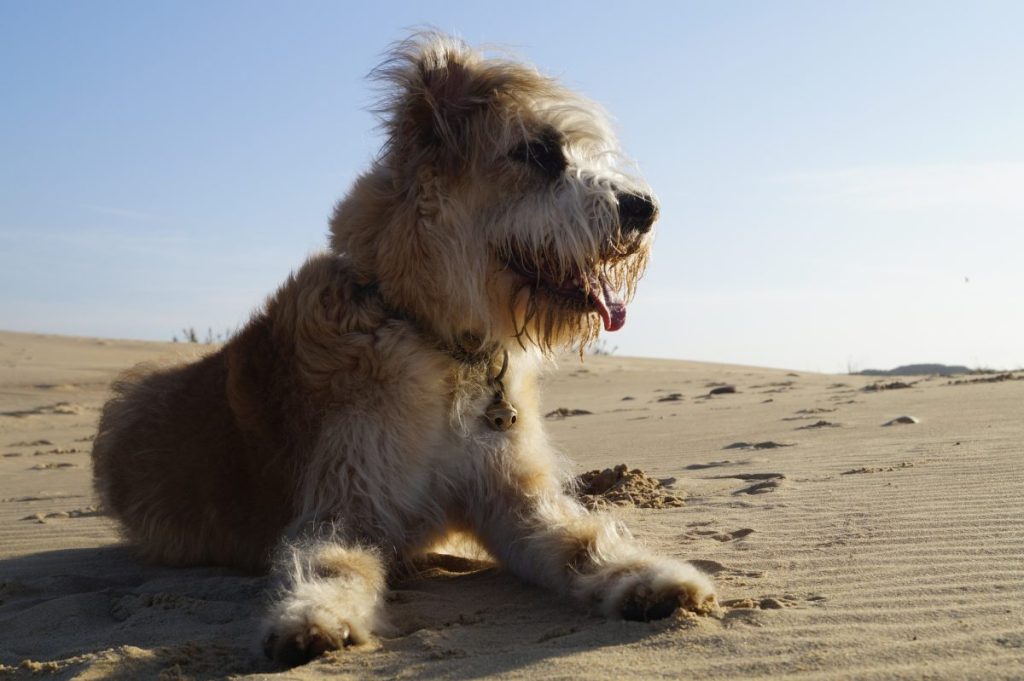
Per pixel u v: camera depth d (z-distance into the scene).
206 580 1.14
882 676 0.68
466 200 1.14
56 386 6.43
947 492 1.33
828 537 1.14
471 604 0.99
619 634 0.83
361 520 1.07
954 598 0.85
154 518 1.28
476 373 1.14
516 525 1.11
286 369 1.12
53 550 1.46
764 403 3.61
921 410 2.54
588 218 1.12
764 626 0.81
